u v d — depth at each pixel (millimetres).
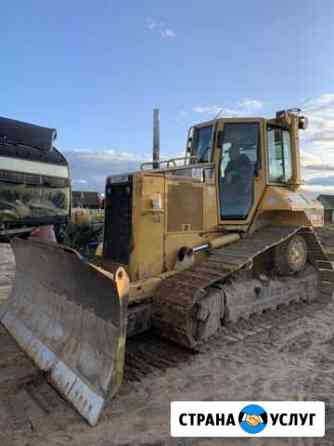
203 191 5066
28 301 4738
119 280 3016
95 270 3150
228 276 4719
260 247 4855
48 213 7309
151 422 2961
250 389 3471
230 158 5367
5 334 4707
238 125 5352
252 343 4465
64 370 3451
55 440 2727
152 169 4797
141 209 4426
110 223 4766
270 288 5156
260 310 5023
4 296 6438
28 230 7000
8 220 6695
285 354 4223
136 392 3389
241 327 4758
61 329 3867
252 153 5387
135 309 4152
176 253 4723
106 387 2982
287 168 5875
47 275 4258
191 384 3537
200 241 4992
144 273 4441
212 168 5223
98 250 5008
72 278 3672
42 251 4070
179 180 4801
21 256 4891
